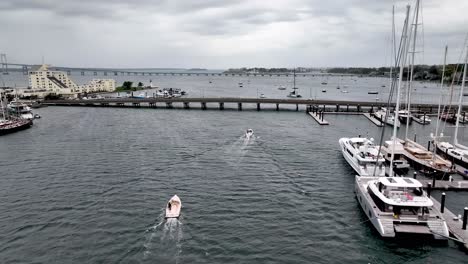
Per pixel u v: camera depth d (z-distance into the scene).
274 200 49.84
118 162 67.94
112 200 48.78
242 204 48.09
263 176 60.50
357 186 50.19
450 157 68.75
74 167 64.75
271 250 36.72
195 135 97.00
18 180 57.66
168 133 100.00
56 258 34.75
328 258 35.66
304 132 103.94
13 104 148.75
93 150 78.25
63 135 96.81
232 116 139.38
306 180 58.91
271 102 160.00
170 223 41.66
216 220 42.97
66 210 45.66
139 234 39.09
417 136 100.94
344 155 71.19
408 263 35.09
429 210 41.69
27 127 109.25
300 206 48.06
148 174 60.34
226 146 83.12
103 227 40.81
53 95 196.00
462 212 45.66
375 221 40.91
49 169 63.66
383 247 37.94
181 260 34.25
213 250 36.22
